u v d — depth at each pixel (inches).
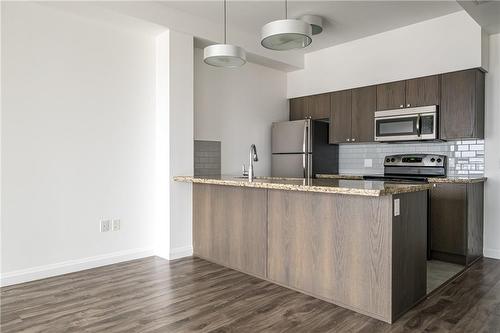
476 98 152.3
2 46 119.3
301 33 104.7
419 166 177.0
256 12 156.9
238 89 200.7
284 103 225.9
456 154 168.9
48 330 89.3
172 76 152.3
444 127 160.2
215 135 190.1
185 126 156.9
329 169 209.6
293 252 117.0
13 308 102.2
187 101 157.6
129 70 151.6
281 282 121.0
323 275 108.6
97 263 141.9
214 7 151.3
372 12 157.0
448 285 122.1
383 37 181.6
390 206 93.9
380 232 95.7
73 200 135.9
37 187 127.3
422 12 157.2
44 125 128.8
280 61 202.1
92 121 140.7
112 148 146.3
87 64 139.3
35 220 126.9
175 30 152.8
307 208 113.0
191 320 95.0
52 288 118.2
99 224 142.7
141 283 123.0
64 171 133.6
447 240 150.5
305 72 217.5
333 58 203.0
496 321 94.4
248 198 133.0
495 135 157.1
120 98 148.8
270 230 124.6
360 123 190.2
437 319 95.7
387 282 94.2
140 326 91.4
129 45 151.7
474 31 152.3
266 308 102.6
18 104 122.9
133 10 138.7
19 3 122.9
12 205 122.0
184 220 157.0
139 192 154.5
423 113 164.9
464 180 145.1
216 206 147.5
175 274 133.0
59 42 132.2
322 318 96.3
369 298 97.8
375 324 93.0
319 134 203.5
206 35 164.4
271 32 105.7
